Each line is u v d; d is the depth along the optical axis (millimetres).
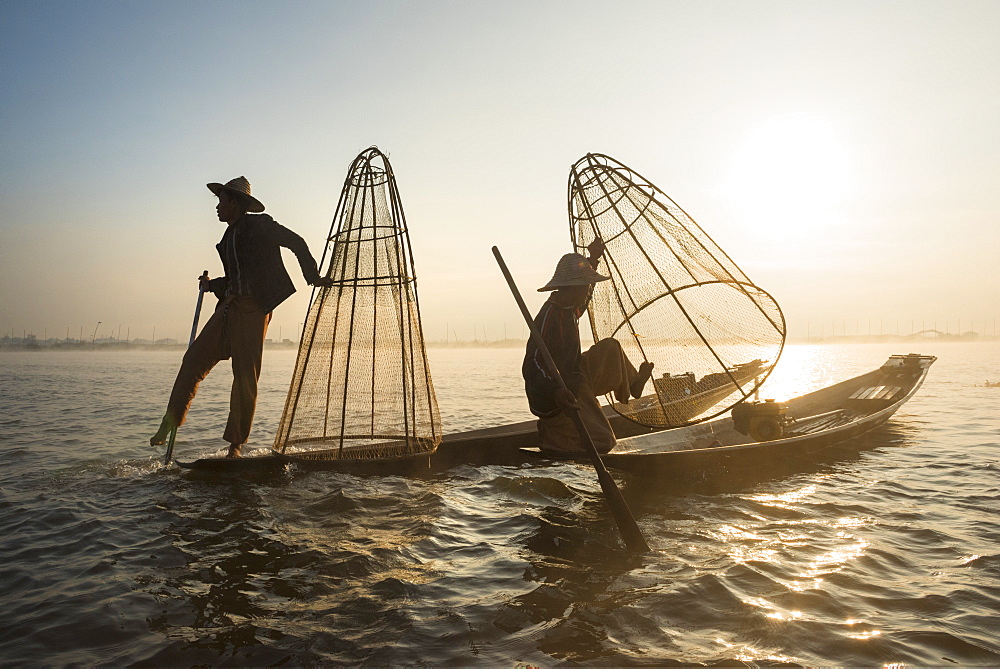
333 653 2521
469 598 3053
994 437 8062
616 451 5344
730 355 5949
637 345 5859
